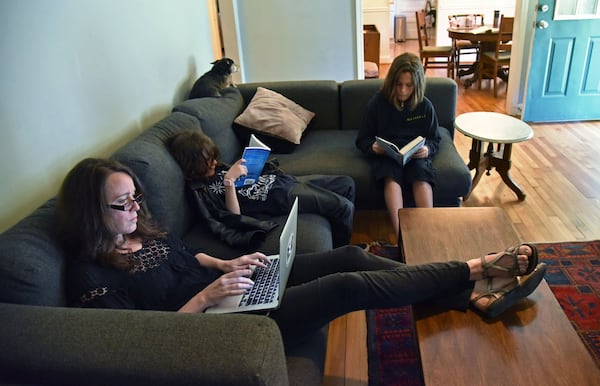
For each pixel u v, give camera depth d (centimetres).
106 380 93
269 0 389
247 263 157
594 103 416
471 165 303
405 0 802
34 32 162
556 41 397
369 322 202
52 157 171
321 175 243
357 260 164
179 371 90
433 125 263
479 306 142
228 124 269
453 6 704
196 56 328
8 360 97
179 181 193
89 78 194
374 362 182
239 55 403
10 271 115
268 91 304
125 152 176
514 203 292
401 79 250
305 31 397
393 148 237
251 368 89
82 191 128
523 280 143
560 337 133
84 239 129
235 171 202
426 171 245
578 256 234
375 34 517
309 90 309
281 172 231
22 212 156
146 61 247
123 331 99
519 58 436
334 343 193
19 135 155
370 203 264
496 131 280
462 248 174
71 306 127
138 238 149
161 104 267
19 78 155
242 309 137
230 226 193
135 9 235
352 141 292
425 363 127
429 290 145
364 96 305
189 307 133
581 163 341
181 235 192
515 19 429
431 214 197
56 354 96
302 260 169
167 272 145
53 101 171
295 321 139
